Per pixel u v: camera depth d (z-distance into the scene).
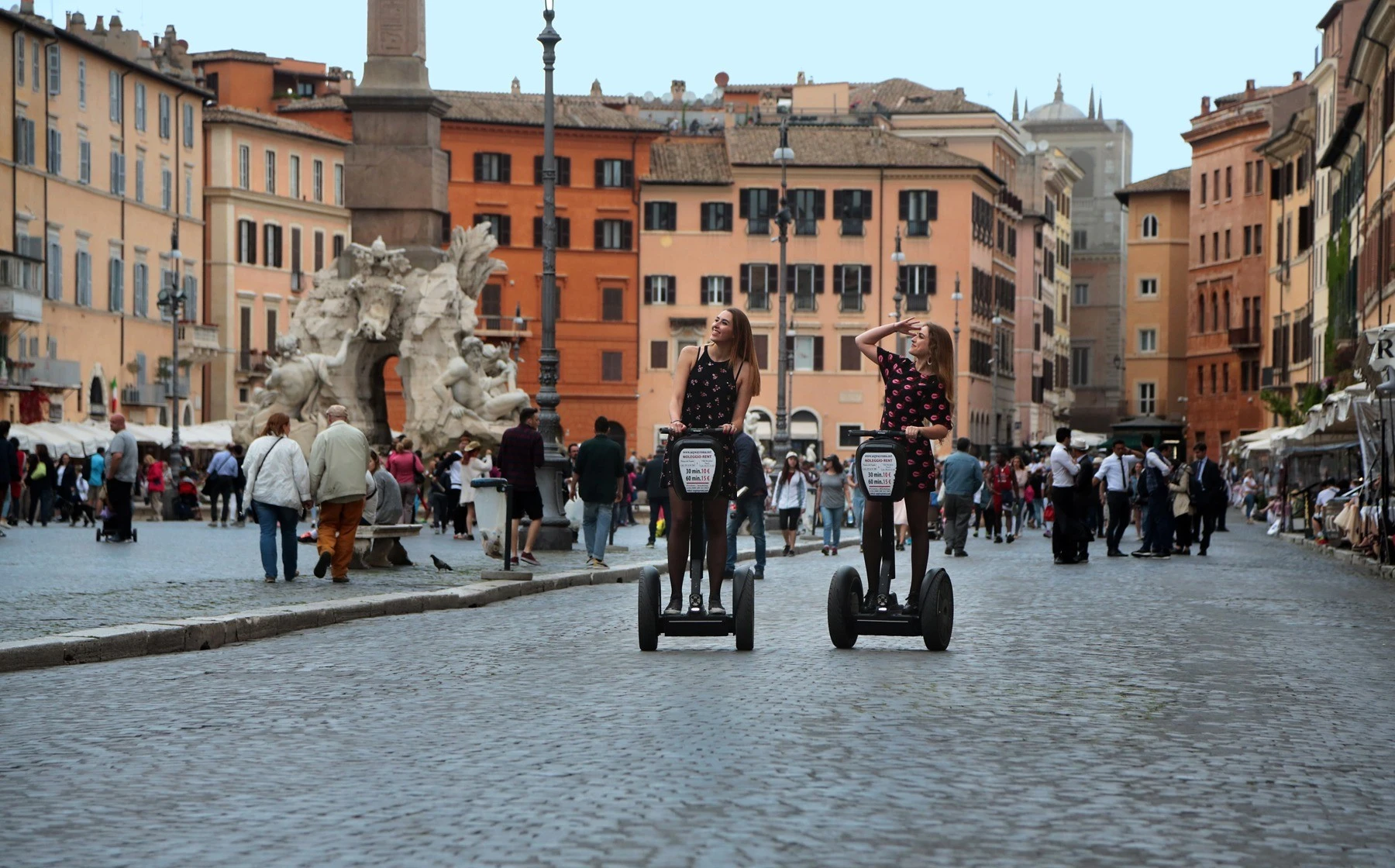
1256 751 9.88
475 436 48.03
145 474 58.53
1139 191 137.75
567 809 7.96
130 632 15.11
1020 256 133.38
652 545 35.69
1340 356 71.81
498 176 105.56
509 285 106.00
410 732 10.34
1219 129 120.94
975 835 7.50
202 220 96.81
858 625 14.74
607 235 107.06
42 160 80.75
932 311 109.75
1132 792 8.55
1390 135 62.31
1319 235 88.75
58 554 29.50
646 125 107.62
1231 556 36.47
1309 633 17.56
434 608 20.06
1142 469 37.47
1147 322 138.62
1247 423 118.25
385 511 25.92
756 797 8.21
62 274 82.50
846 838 7.40
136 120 89.81
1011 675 13.12
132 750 9.77
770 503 52.81
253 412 48.97
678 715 10.85
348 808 8.09
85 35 92.06
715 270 107.62
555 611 19.58
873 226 109.19
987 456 117.38
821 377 108.69
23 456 55.75
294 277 102.31
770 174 107.88
